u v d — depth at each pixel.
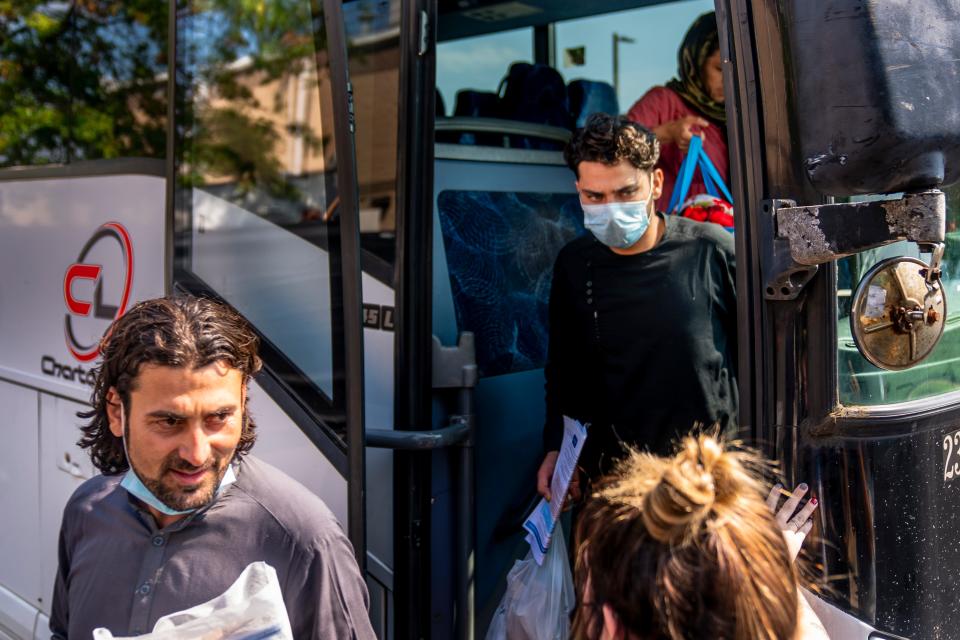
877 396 2.00
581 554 1.47
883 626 1.97
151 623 1.64
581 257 2.55
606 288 2.48
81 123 3.14
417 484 2.38
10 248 3.55
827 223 1.80
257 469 1.72
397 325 2.37
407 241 2.36
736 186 1.93
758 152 1.90
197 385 1.54
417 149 2.35
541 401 3.08
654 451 2.43
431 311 2.40
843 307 1.95
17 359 3.56
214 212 2.58
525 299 3.09
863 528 1.93
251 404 2.49
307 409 2.33
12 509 3.63
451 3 3.50
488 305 2.96
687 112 3.38
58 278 3.31
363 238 2.48
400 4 2.33
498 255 3.02
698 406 2.40
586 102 3.59
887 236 1.74
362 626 1.71
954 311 2.35
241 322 1.65
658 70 3.59
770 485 1.92
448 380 2.47
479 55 3.74
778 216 1.86
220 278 2.56
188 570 1.65
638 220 2.37
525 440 3.03
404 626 2.39
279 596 1.52
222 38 2.53
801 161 1.78
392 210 2.39
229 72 2.51
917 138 1.63
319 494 2.32
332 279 2.23
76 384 3.23
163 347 1.52
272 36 2.38
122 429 1.63
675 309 2.40
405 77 2.33
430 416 2.40
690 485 1.26
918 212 1.70
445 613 2.50
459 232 2.91
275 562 1.66
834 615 1.93
